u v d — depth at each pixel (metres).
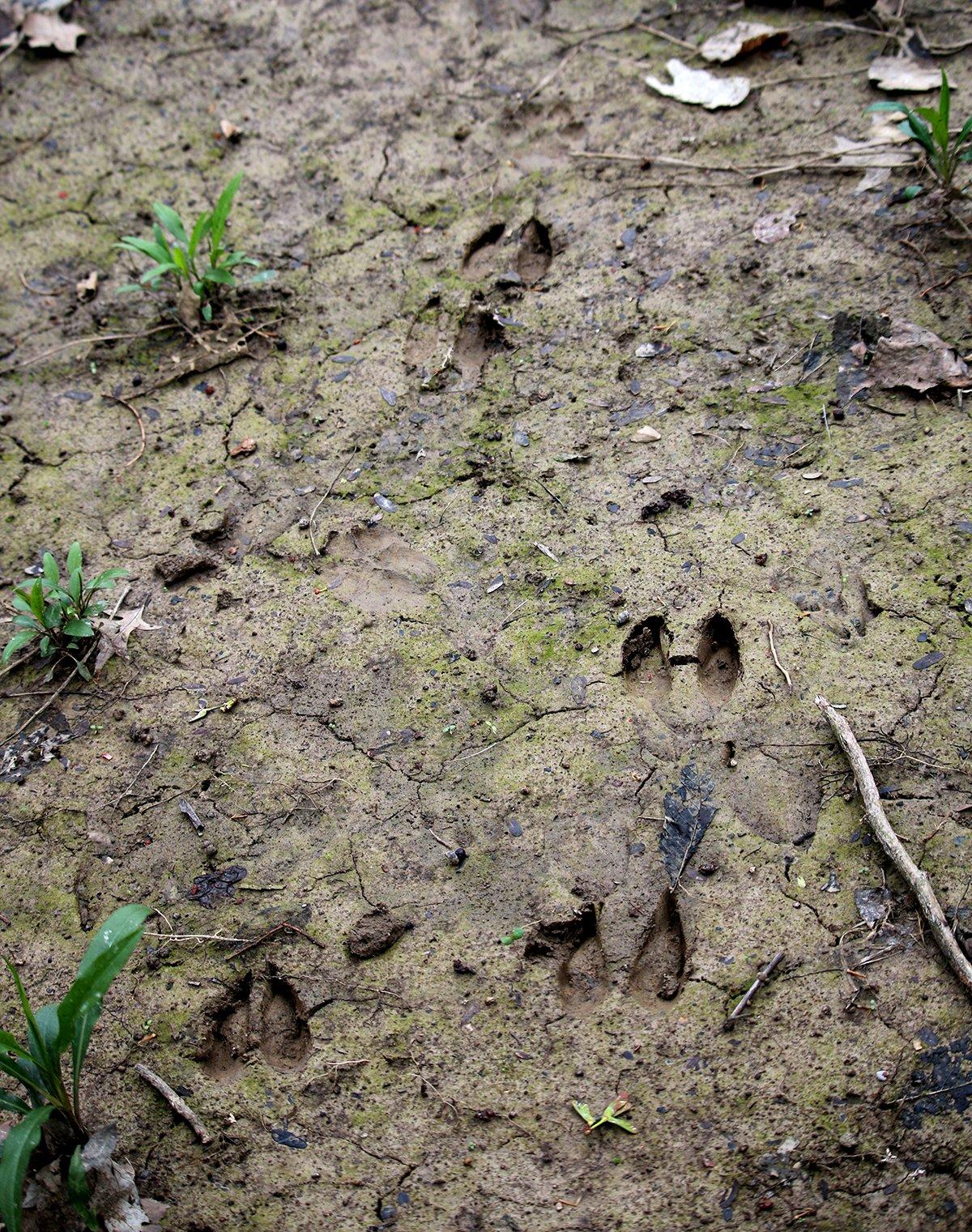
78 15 3.62
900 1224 1.68
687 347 2.67
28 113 3.44
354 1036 1.88
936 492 2.35
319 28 3.53
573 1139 1.77
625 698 2.19
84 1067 1.89
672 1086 1.79
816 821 2.00
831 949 1.88
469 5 3.51
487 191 3.07
